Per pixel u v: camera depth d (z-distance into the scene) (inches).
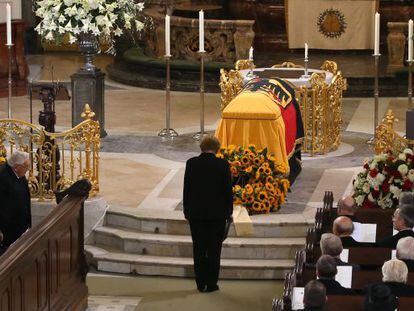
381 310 474.9
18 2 1190.3
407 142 783.7
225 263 700.0
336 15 1337.4
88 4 893.8
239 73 912.3
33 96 1148.5
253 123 765.9
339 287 512.7
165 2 1353.3
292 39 1355.8
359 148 933.2
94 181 747.4
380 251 579.2
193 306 659.4
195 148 940.0
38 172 743.1
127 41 1375.5
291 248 707.4
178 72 1236.5
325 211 634.8
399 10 1346.0
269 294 677.3
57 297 609.3
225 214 661.9
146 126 1030.4
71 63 1369.3
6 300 523.2
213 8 1373.0
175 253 716.0
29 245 553.9
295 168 831.7
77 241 650.2
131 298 671.1
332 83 907.4
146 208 757.3
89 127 743.1
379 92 1185.4
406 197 600.4
